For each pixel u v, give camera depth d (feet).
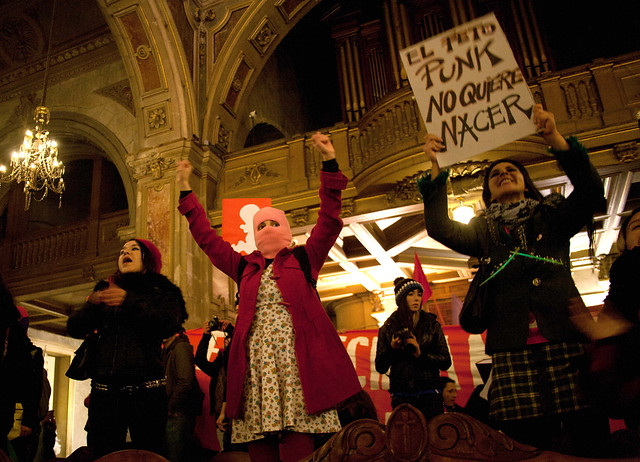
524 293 6.12
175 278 29.60
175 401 12.44
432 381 11.18
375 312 43.27
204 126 33.42
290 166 32.07
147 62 32.81
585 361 5.00
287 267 7.30
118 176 47.37
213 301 30.35
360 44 41.55
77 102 37.99
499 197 7.12
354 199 29.35
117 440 8.02
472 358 16.58
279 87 45.14
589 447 5.55
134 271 9.13
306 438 6.56
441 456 4.98
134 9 31.32
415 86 7.64
